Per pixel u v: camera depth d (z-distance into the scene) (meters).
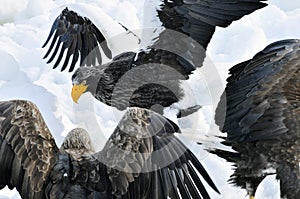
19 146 10.37
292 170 12.64
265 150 12.77
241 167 13.10
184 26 15.12
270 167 12.80
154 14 15.16
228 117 12.99
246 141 12.91
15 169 10.37
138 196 10.23
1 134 10.37
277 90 12.73
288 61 12.73
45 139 10.48
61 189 10.38
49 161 10.45
